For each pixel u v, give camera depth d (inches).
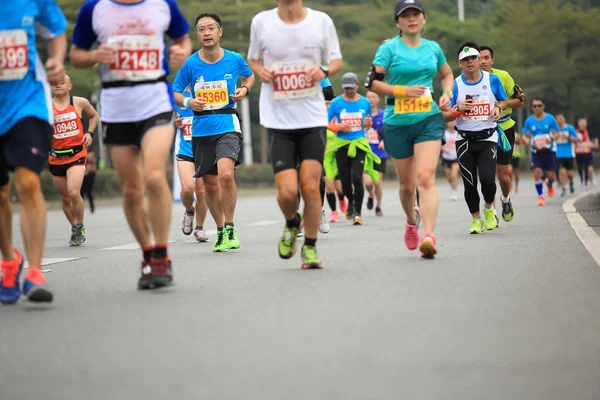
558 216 1418.6
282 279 747.4
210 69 1025.5
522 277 715.4
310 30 773.9
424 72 856.3
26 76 657.0
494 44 6171.3
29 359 493.0
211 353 486.3
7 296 672.4
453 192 2294.5
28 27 656.4
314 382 423.8
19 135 652.1
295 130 780.6
